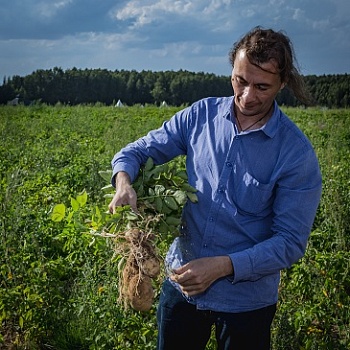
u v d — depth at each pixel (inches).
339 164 391.2
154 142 114.2
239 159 103.7
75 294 181.8
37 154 453.1
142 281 100.8
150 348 158.1
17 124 732.7
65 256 216.2
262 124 103.0
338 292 181.8
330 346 164.9
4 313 169.8
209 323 113.7
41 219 230.4
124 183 106.3
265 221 105.8
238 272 100.1
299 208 101.1
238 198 103.8
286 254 101.6
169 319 114.5
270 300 109.9
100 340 160.6
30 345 171.5
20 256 184.2
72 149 491.2
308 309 171.6
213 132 107.6
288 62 95.5
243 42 96.6
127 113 979.3
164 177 109.0
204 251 108.0
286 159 101.5
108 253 176.1
